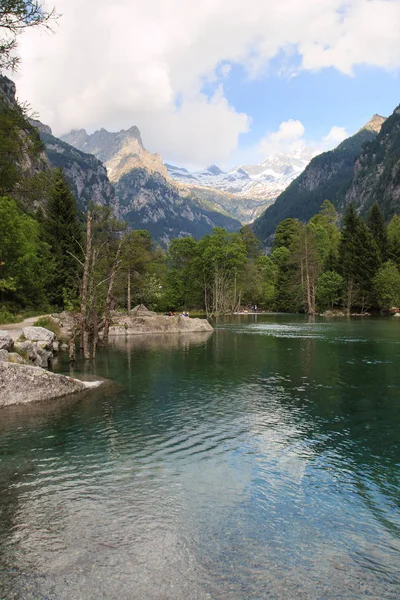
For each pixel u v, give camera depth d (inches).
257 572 242.1
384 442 464.4
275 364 993.5
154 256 3533.5
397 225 4360.2
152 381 796.6
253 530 286.0
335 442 464.8
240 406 615.2
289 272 4089.6
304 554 259.8
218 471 385.1
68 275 2235.5
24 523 293.0
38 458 414.9
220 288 3809.1
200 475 375.9
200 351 1242.0
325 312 3575.3
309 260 3784.5
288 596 222.8
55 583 231.6
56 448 442.9
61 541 271.1
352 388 733.3
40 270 2134.6
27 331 1071.0
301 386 751.1
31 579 235.0
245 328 2175.2
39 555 256.5
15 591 225.1
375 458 418.3
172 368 940.0
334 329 2042.3
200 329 1995.6
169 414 573.0
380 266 3575.3
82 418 552.4
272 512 311.1
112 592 225.0
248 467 394.9
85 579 235.1
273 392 704.4
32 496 334.0
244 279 4067.4
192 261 3826.3
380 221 3998.5
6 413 578.2
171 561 251.1
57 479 366.3
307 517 304.3
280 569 245.0
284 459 415.5
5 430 502.9
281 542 272.1
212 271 3713.1
